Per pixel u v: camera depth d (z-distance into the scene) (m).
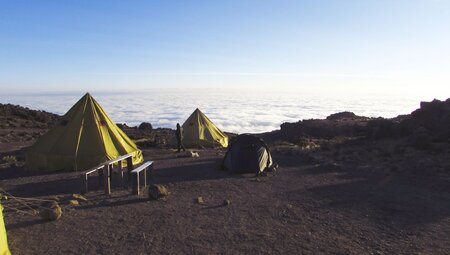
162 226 8.59
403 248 7.36
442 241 7.71
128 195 11.41
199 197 10.90
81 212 9.64
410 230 8.36
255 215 9.46
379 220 9.06
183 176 14.59
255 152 15.26
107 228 8.43
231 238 7.86
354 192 11.75
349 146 21.89
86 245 7.45
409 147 18.84
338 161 17.47
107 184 11.46
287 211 9.81
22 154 21.20
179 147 22.75
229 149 15.94
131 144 18.09
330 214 9.54
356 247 7.41
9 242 7.58
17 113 44.09
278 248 7.34
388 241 7.72
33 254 7.02
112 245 7.45
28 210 9.79
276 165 16.30
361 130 29.31
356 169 15.43
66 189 12.34
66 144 16.17
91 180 13.77
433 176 13.62
